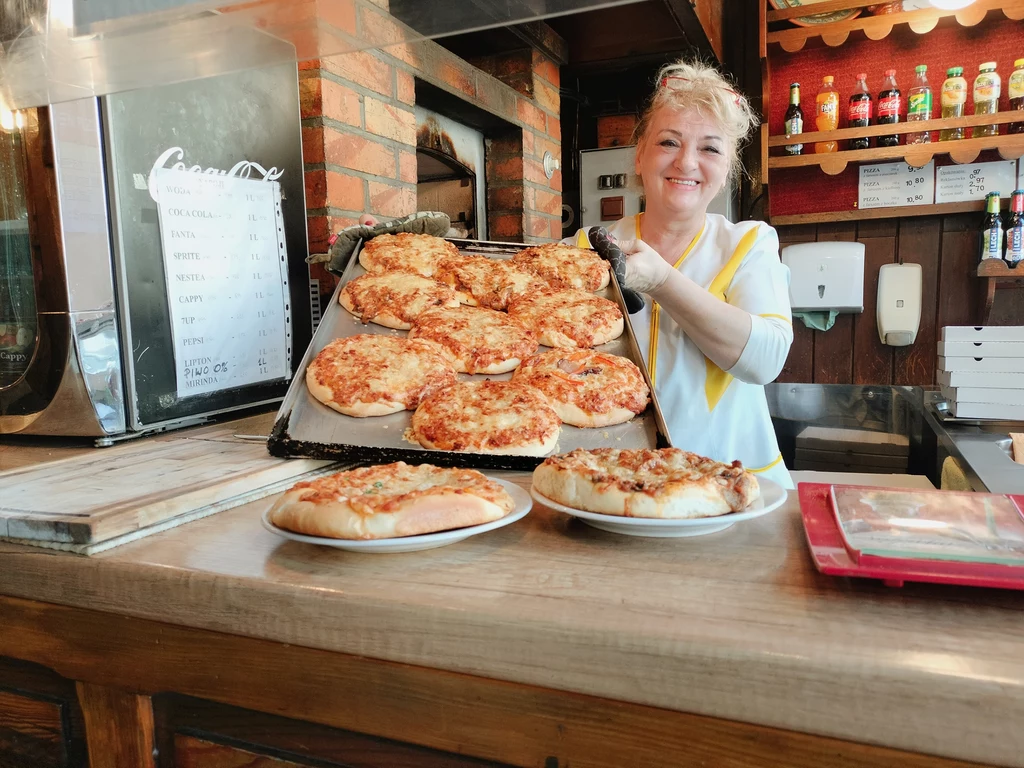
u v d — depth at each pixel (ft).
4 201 4.17
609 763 1.98
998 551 2.12
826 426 9.30
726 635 1.83
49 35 3.45
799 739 1.79
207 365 4.96
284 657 2.30
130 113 4.33
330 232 6.28
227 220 5.09
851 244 9.53
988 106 8.59
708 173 5.74
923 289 9.58
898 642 1.78
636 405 3.99
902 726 1.69
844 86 9.62
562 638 1.94
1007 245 8.85
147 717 2.60
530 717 2.04
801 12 9.43
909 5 9.04
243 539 2.73
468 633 2.04
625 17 8.73
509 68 9.68
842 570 2.04
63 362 4.20
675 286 4.95
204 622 2.38
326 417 3.92
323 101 6.09
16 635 2.76
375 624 2.14
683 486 2.49
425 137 8.23
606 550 2.51
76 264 4.12
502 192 9.77
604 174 11.53
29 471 3.49
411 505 2.36
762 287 5.59
